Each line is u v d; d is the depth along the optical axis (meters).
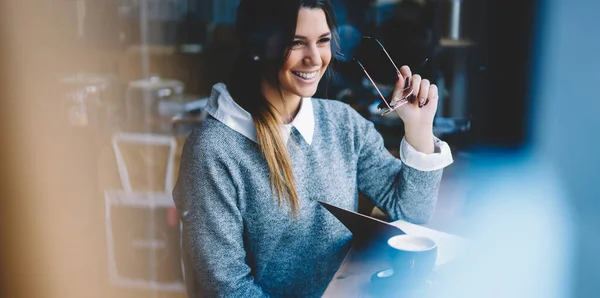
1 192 1.79
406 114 1.29
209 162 1.18
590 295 1.21
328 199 1.28
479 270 1.09
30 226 1.83
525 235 1.29
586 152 1.45
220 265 1.19
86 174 1.98
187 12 2.76
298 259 1.28
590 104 1.46
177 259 2.11
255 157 1.21
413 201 1.34
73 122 1.93
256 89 1.20
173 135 2.41
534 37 1.51
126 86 2.39
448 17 1.83
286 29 1.15
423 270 0.99
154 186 2.18
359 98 1.87
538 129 1.55
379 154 1.39
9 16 1.75
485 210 1.47
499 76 1.58
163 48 2.69
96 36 2.21
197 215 1.19
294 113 1.27
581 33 1.43
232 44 2.83
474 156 1.64
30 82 1.80
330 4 1.18
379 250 1.11
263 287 1.27
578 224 1.33
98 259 1.96
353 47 1.71
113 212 2.12
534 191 1.45
